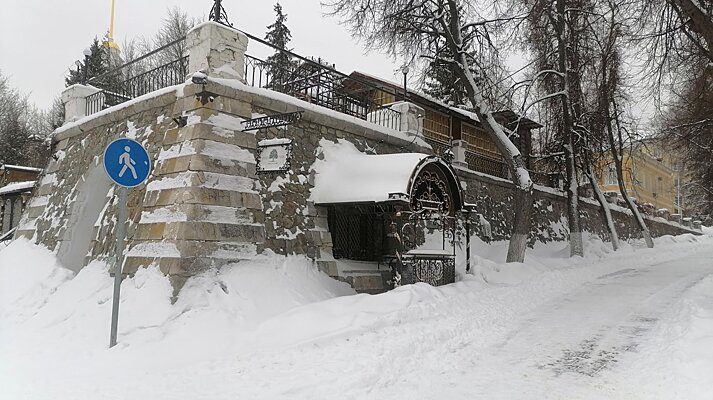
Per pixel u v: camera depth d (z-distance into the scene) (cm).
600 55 2117
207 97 973
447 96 2462
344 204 1100
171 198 930
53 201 1354
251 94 1033
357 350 676
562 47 1900
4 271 1210
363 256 1293
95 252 1097
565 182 2497
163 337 753
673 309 959
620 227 3175
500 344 746
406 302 922
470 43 1716
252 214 979
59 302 977
